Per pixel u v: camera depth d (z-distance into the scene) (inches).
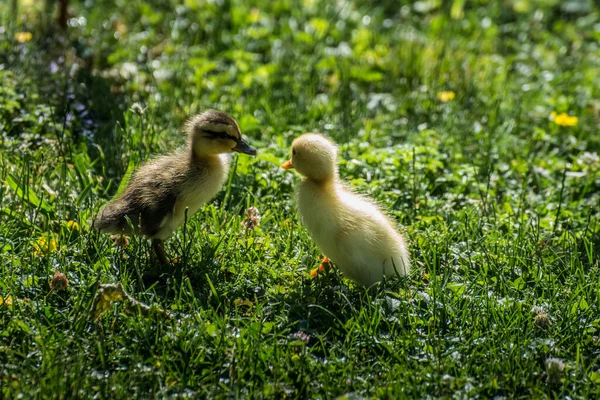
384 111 662.5
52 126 554.9
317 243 407.2
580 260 449.7
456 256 438.6
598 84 742.5
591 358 366.9
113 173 519.2
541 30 853.8
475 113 664.4
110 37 730.2
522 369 351.3
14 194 469.7
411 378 337.7
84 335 354.6
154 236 415.5
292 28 773.9
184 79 662.5
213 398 325.4
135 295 382.9
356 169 538.0
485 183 552.4
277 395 332.2
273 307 385.7
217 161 429.1
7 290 379.9
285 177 515.5
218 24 773.9
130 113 555.5
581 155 608.1
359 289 409.1
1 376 329.7
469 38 810.2
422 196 520.7
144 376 333.7
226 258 422.0
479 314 383.2
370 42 770.8
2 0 773.3
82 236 424.8
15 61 634.2
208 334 358.3
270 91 663.8
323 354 359.9
